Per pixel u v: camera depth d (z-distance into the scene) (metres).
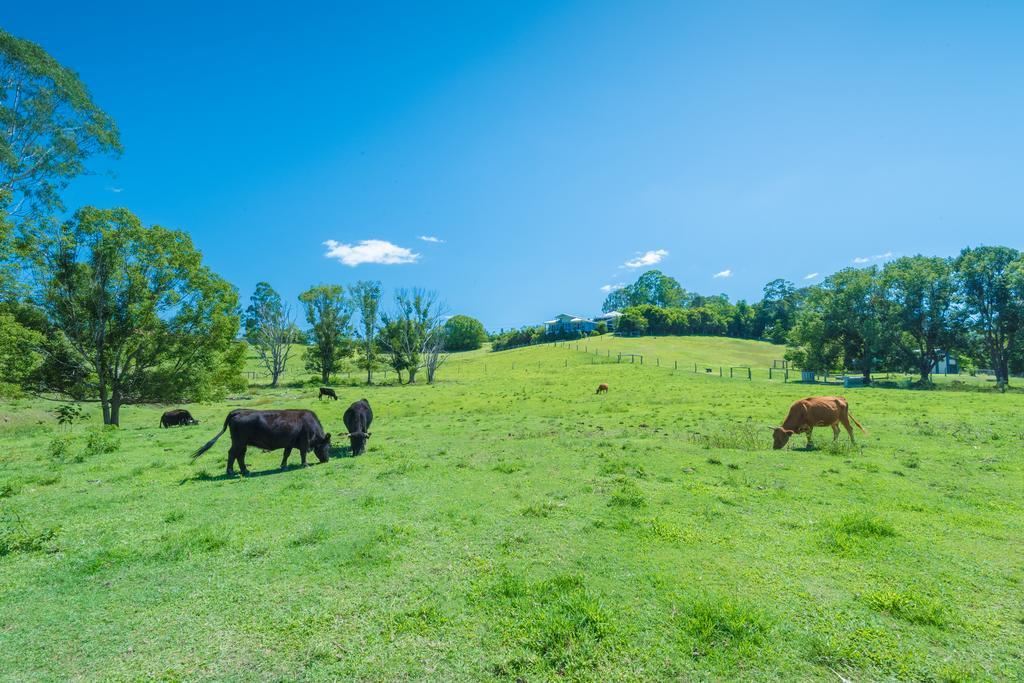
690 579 5.82
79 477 12.41
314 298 65.44
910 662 4.30
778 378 62.59
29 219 24.81
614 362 71.94
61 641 4.92
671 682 4.11
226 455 15.70
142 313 27.14
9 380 24.47
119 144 29.17
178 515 8.73
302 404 36.31
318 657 4.55
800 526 7.64
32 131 25.88
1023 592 5.49
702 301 177.75
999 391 38.47
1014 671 4.15
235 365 35.75
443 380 63.28
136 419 32.12
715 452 14.15
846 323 56.47
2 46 23.70
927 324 52.62
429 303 63.56
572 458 13.57
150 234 27.12
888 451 14.00
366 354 67.44
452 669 4.34
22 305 24.66
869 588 5.60
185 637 4.94
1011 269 46.91
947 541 6.95
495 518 8.28
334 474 12.20
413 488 10.52
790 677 4.16
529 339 120.38
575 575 5.88
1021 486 9.91
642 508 8.66
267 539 7.53
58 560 6.93
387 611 5.31
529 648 4.59
